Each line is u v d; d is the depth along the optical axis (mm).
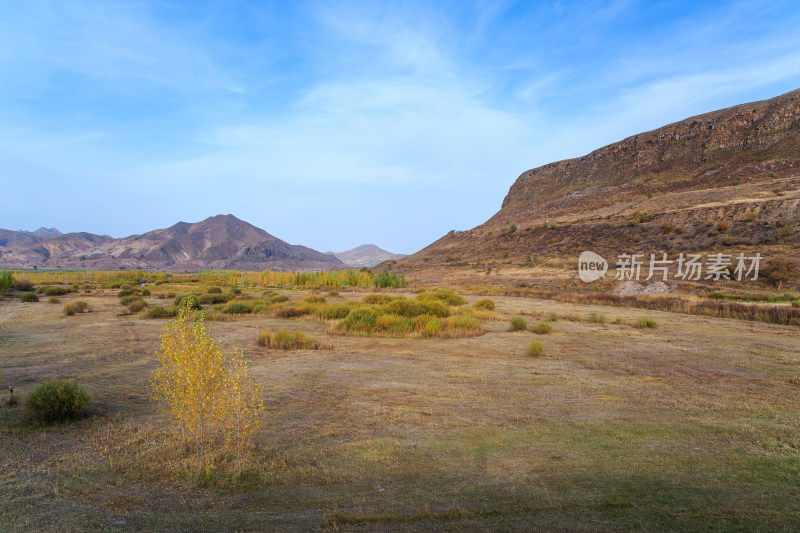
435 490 4609
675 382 9750
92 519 3979
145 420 6902
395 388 9062
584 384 9516
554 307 29328
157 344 13742
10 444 5809
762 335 16859
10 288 42500
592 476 4945
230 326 18688
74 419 6859
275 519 4004
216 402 5414
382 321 17812
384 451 5715
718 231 55656
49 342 14031
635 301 29188
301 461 5375
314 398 8266
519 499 4383
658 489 4609
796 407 7855
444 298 31188
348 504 4293
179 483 4777
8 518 3955
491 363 11719
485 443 6027
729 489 4602
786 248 44844
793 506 4223
